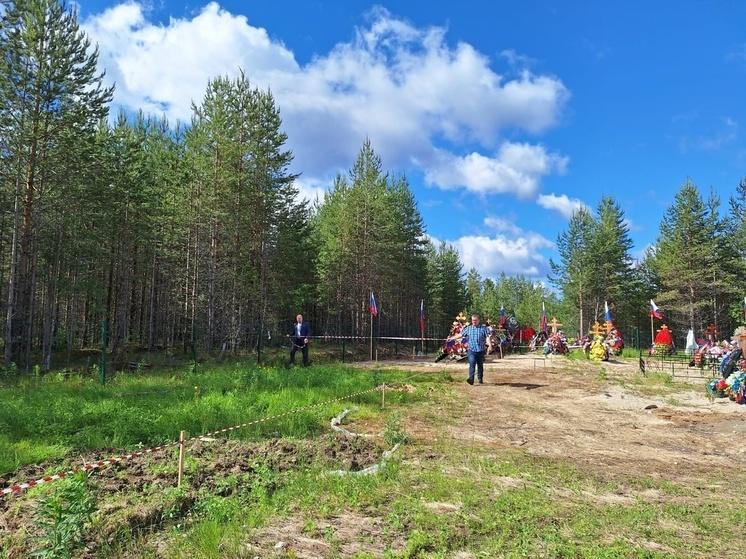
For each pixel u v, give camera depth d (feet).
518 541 12.98
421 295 160.15
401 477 17.87
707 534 14.12
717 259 132.46
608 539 13.44
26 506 14.49
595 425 30.32
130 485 16.06
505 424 29.32
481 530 13.61
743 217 127.24
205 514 13.97
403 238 139.33
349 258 122.11
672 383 49.37
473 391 41.45
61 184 66.80
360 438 23.81
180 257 96.43
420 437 24.86
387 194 126.31
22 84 59.88
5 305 75.77
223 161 83.92
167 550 11.83
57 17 62.13
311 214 155.33
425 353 108.68
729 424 31.09
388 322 147.13
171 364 64.80
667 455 23.70
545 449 23.97
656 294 159.63
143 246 93.04
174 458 19.19
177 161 94.89
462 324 74.90
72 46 62.49
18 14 59.62
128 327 100.37
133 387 36.50
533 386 45.75
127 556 11.50
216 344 90.84
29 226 64.03
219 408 27.48
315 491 15.94
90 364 68.69
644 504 16.40
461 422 29.22
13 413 24.59
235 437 23.13
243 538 12.56
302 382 40.22
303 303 111.65
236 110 84.74
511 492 16.90
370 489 16.38
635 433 28.48
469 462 20.48
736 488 18.76
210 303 81.61
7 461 18.51
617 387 46.06
